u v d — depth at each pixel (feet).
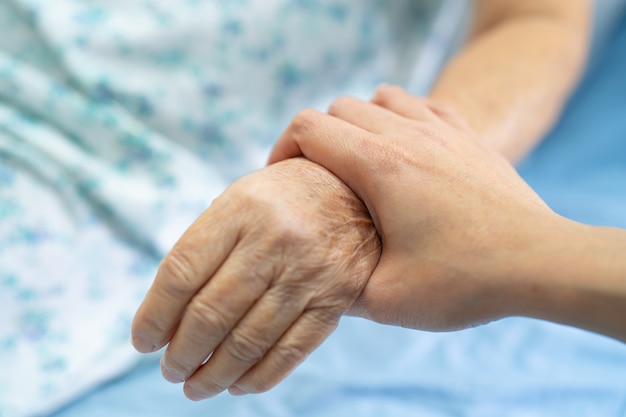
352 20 2.68
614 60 3.46
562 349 2.16
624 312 1.47
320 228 1.61
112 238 2.30
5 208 2.19
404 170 1.66
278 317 1.59
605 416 2.02
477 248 1.59
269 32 2.51
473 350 2.18
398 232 1.65
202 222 1.58
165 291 1.57
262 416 2.06
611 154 2.88
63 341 2.15
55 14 2.28
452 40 3.10
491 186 1.65
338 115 1.84
